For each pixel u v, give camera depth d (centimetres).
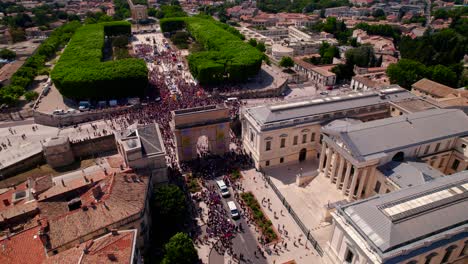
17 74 17538
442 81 17025
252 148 10956
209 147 11144
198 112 10356
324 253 7231
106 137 11538
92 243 6125
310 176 10031
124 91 15012
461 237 6184
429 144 9306
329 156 9581
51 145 10581
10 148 11725
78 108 14512
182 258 6931
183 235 7238
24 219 7444
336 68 18725
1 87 17312
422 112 10188
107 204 7212
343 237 6469
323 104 11050
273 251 7775
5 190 9806
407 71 17012
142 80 15050
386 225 5962
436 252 6094
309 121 10562
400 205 6425
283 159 10925
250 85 17312
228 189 9781
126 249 6028
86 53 18088
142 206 7431
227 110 10706
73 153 11244
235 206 8856
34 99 15912
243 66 16788
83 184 7938
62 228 6712
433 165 9825
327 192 9469
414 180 7931
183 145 10619
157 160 8912
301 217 8738
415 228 5988
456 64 19112
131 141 8681
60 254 5975
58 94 16175
